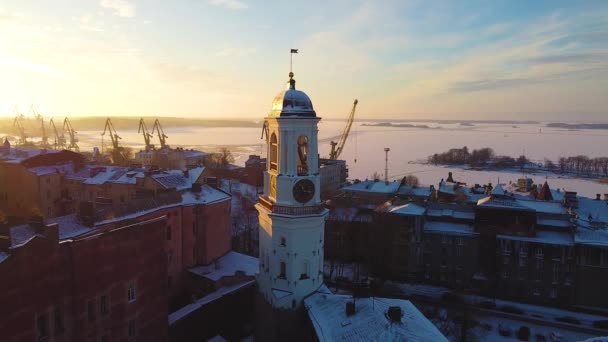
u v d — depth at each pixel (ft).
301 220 156.25
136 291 156.35
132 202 215.92
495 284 281.95
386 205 335.26
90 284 138.72
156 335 165.89
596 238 262.06
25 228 132.57
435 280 302.86
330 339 130.93
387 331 125.29
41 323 125.39
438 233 300.61
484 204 293.43
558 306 267.18
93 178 358.84
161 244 167.02
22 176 352.90
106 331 144.77
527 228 279.28
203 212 251.39
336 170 644.27
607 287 256.11
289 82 161.17
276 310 158.81
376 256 309.63
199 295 241.35
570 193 354.13
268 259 165.99
